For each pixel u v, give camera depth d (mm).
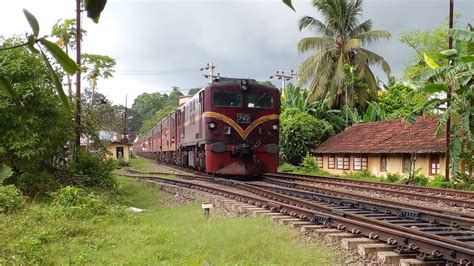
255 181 17609
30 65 11281
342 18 29922
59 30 13938
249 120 17172
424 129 20125
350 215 8117
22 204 9648
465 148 15695
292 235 7297
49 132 11703
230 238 6992
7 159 11211
